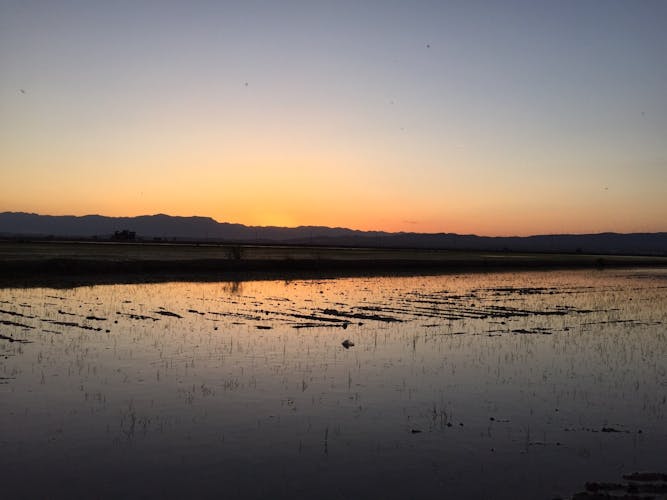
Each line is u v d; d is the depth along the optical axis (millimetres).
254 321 25031
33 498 8578
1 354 17344
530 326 25688
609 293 43375
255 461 10000
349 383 15102
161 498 8656
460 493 9000
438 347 20219
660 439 11477
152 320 24562
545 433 11711
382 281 51031
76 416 11984
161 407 12680
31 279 41562
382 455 10398
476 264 79438
